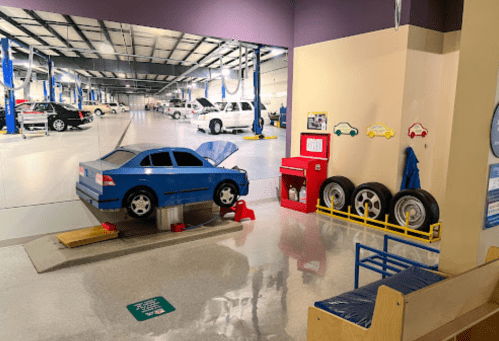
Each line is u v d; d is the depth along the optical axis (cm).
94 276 372
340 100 629
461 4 530
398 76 528
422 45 531
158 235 483
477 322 194
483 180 236
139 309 306
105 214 538
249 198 714
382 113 556
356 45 590
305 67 693
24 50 795
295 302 320
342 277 373
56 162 782
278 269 394
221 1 612
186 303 317
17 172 695
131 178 455
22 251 440
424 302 170
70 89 1102
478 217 240
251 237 506
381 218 544
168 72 1055
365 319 186
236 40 641
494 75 225
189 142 1073
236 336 267
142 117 1823
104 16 506
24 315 296
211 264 407
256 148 990
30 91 999
